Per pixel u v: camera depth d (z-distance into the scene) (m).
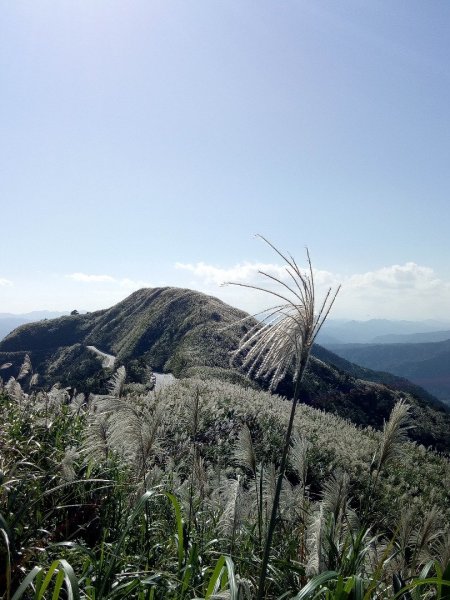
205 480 5.79
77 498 4.75
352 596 2.62
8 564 2.94
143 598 3.14
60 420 8.16
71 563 4.01
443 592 3.00
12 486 4.22
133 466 5.08
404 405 4.15
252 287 2.77
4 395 10.38
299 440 5.05
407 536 3.98
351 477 11.65
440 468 16.72
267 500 4.40
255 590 3.54
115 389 5.96
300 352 2.75
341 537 4.30
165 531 4.72
